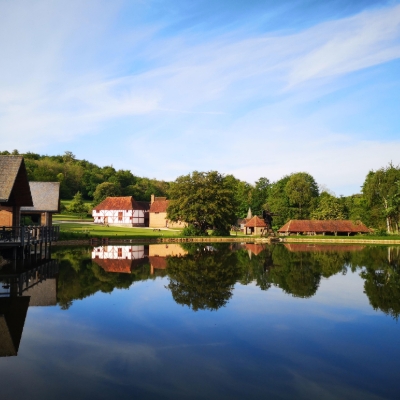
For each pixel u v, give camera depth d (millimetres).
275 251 42281
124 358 9906
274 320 13367
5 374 8961
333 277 22750
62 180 130000
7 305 15148
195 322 13039
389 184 75188
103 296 16922
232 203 73125
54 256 33406
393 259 33406
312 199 103062
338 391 8227
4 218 34469
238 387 8359
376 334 11891
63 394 8000
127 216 103750
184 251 41281
